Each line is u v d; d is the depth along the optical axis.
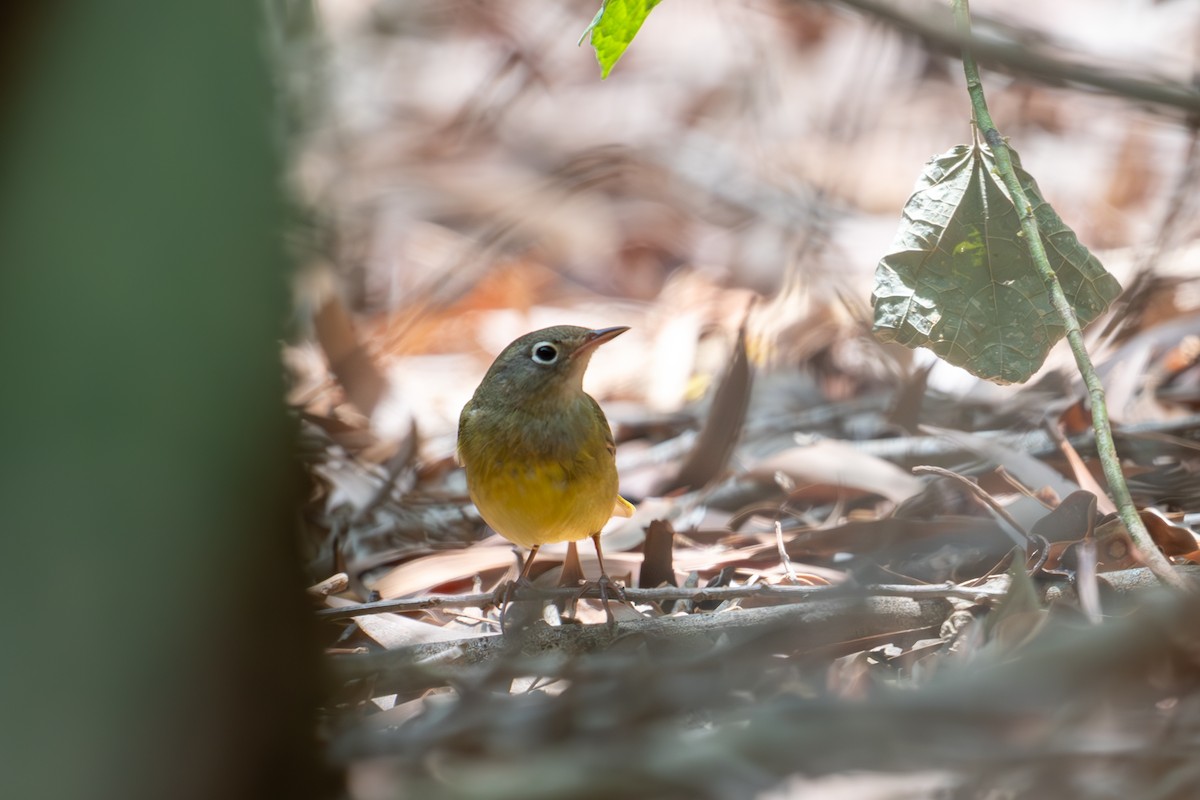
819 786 6.21
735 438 12.26
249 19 6.23
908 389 12.45
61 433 5.86
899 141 21.70
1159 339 12.91
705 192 21.39
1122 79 6.86
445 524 12.09
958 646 7.66
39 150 5.79
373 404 14.58
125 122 5.88
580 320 18.44
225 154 6.11
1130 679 6.55
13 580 5.86
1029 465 10.52
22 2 5.70
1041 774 6.14
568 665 7.44
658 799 6.24
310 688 6.77
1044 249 8.61
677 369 15.60
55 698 5.90
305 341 15.82
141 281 5.92
